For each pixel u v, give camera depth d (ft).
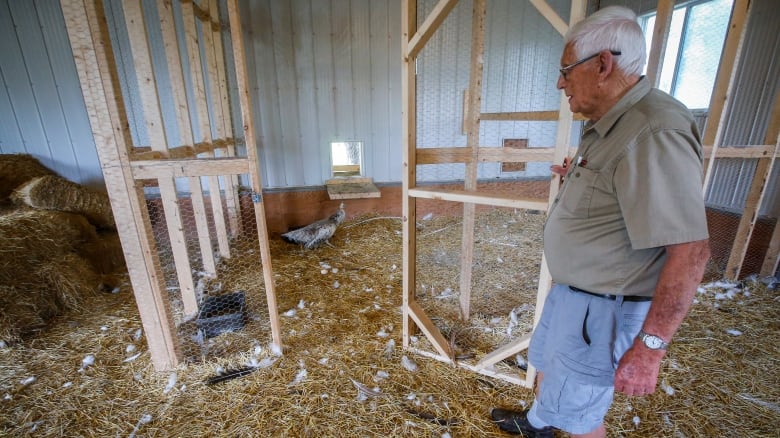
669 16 6.95
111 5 10.59
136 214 5.41
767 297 8.30
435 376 6.08
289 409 5.41
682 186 2.47
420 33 4.69
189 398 5.65
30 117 11.03
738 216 10.09
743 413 5.26
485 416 5.30
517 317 7.75
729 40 7.43
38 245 8.32
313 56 12.34
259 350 6.68
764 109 9.34
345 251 11.75
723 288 8.72
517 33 13.51
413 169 5.76
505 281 9.59
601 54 2.89
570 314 3.43
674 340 6.86
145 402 5.58
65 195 9.86
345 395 5.68
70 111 11.26
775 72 9.04
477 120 6.13
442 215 14.89
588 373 3.37
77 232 9.45
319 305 8.47
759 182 8.41
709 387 5.73
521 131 14.62
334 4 12.01
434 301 8.58
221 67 10.54
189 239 11.88
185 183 11.98
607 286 3.12
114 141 5.05
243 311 7.78
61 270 8.30
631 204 2.65
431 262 10.89
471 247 7.10
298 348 6.82
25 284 7.69
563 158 4.26
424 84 13.35
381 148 13.84
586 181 3.05
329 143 13.33
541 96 14.38
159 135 6.40
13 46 10.40
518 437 4.96
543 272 4.94
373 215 14.48
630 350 2.86
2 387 5.83
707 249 2.51
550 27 13.70
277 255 11.41
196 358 6.50
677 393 5.61
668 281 2.57
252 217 13.08
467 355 6.52
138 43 5.96
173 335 6.19
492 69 13.67
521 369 6.12
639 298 3.10
